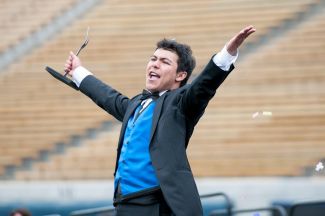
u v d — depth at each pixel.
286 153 26.12
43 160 29.11
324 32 31.19
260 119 27.72
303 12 32.66
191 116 7.57
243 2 34.22
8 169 29.17
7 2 39.47
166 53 7.99
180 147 7.44
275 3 33.53
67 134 29.73
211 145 27.12
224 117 28.12
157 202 7.45
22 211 17.09
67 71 8.88
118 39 34.28
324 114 27.39
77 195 25.89
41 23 37.31
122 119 8.36
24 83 33.38
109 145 28.66
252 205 23.81
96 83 8.67
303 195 23.45
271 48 31.28
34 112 31.39
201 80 7.33
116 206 7.69
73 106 31.14
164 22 34.62
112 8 36.78
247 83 29.62
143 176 7.46
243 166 25.91
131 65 32.41
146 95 8.00
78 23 36.47
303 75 29.44
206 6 34.78
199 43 32.44
